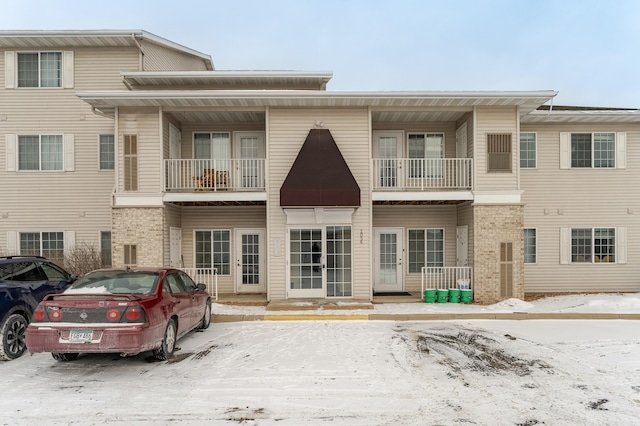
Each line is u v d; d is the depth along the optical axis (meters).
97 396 5.74
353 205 12.59
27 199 15.94
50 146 16.09
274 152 13.52
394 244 15.53
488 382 6.27
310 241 13.45
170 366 7.07
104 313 6.53
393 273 15.48
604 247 15.87
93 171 16.03
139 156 13.28
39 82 16.12
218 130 15.34
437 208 15.50
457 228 15.20
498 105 13.48
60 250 15.89
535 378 6.44
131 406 5.41
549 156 15.88
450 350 8.02
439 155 15.43
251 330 9.84
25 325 7.93
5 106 16.03
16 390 5.98
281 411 5.25
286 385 6.16
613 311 11.59
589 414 5.14
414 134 15.45
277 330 9.83
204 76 16.28
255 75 16.47
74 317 6.52
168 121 14.02
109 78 16.30
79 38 15.82
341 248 13.46
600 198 15.88
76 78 16.20
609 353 7.79
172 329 7.72
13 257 8.73
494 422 4.93
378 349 8.09
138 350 6.55
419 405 5.43
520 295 13.29
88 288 7.57
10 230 15.87
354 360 7.38
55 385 6.18
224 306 12.47
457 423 4.90
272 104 13.36
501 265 13.33
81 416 5.11
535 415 5.12
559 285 15.72
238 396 5.74
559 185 15.87
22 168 16.02
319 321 10.94
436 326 10.24
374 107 13.54
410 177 15.28
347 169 12.86
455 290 13.22
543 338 8.93
